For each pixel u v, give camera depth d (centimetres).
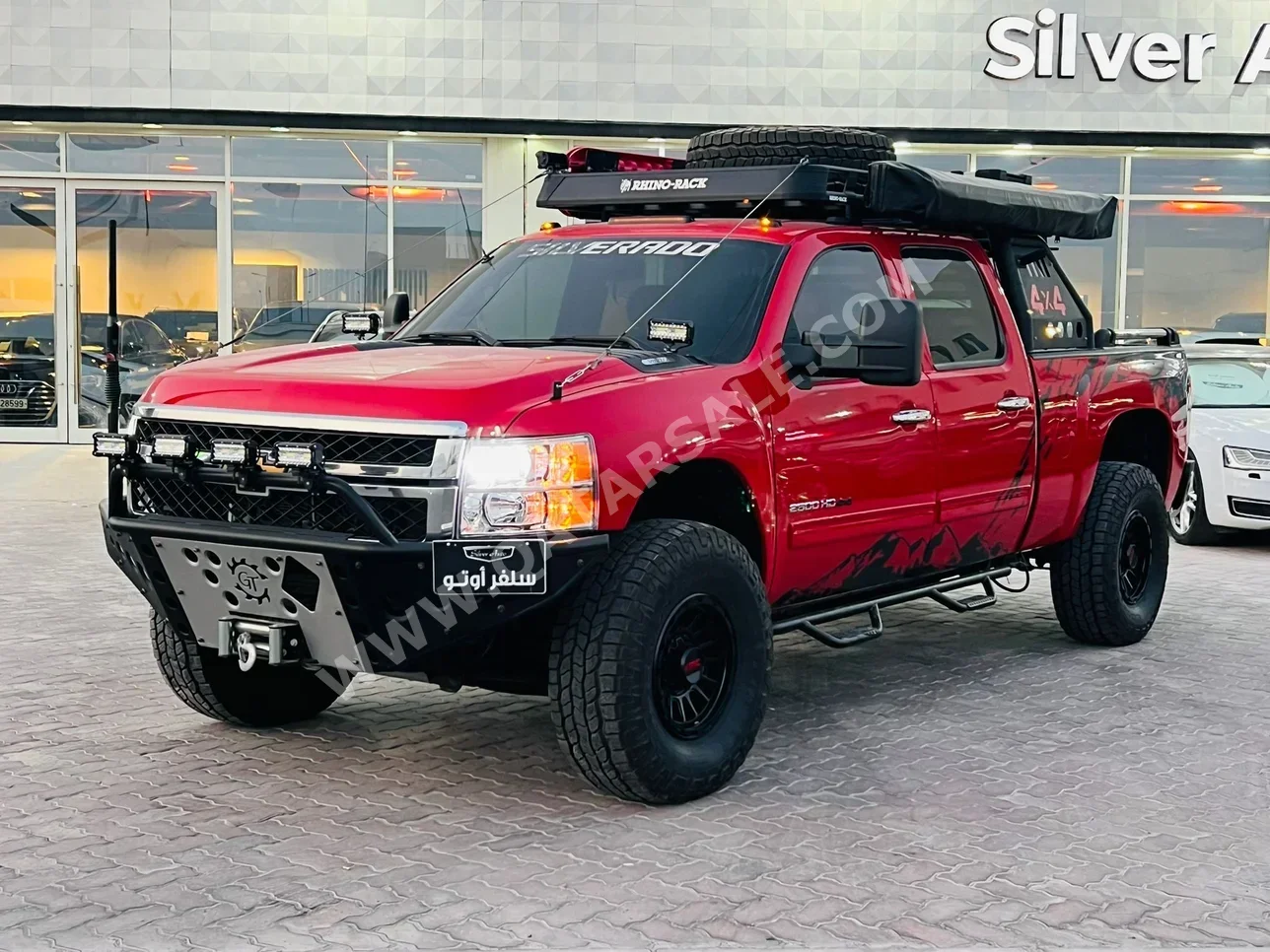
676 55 1692
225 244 1744
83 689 667
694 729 511
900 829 487
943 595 699
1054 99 1717
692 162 683
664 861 453
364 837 475
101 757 562
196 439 498
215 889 428
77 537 1126
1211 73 1725
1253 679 709
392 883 433
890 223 646
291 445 465
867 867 450
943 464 630
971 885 437
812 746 587
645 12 1684
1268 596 943
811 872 445
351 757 566
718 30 1691
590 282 602
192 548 491
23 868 444
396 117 1683
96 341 1756
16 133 1717
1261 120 1733
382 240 1750
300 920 405
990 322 682
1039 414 695
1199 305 1820
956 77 1708
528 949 387
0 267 1742
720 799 516
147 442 508
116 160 1728
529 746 584
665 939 394
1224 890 437
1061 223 736
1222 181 1800
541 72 1686
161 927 400
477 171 1745
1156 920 413
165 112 1672
